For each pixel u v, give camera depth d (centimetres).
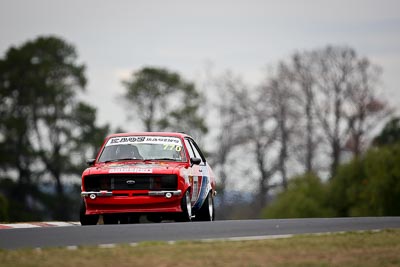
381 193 17488
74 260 3656
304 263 3650
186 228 5066
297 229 5031
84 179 6372
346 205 18700
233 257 3775
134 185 6306
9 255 3788
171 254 3825
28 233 4841
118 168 6359
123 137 6800
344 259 3781
